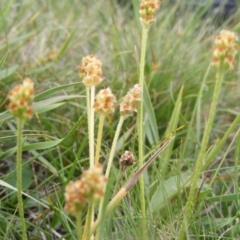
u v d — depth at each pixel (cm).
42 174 35
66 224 26
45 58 45
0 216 28
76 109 40
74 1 60
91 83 22
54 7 58
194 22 51
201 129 42
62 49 43
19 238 29
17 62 44
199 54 50
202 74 46
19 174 20
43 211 30
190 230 27
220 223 28
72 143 35
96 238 21
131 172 28
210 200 29
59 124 38
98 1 59
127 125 38
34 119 38
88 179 17
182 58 47
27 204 32
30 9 54
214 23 60
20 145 19
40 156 32
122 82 43
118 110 40
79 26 52
